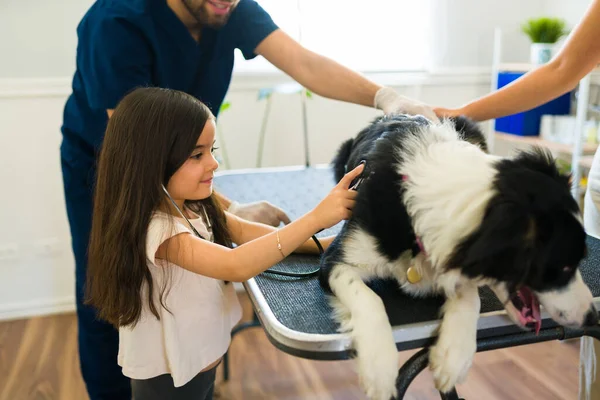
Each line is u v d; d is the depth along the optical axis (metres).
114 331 1.65
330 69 1.63
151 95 1.04
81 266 1.61
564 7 2.94
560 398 2.02
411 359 0.96
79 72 1.51
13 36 2.37
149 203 1.01
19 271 2.64
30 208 2.58
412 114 1.40
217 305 1.20
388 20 2.91
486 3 2.97
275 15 2.77
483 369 2.21
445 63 3.01
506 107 1.49
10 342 2.47
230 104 2.75
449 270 0.90
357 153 1.28
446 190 0.91
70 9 2.40
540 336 1.01
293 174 2.26
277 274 1.20
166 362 1.16
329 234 1.47
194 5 1.34
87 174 1.55
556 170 0.92
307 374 2.22
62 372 2.23
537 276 0.88
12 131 2.46
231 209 1.43
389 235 1.01
